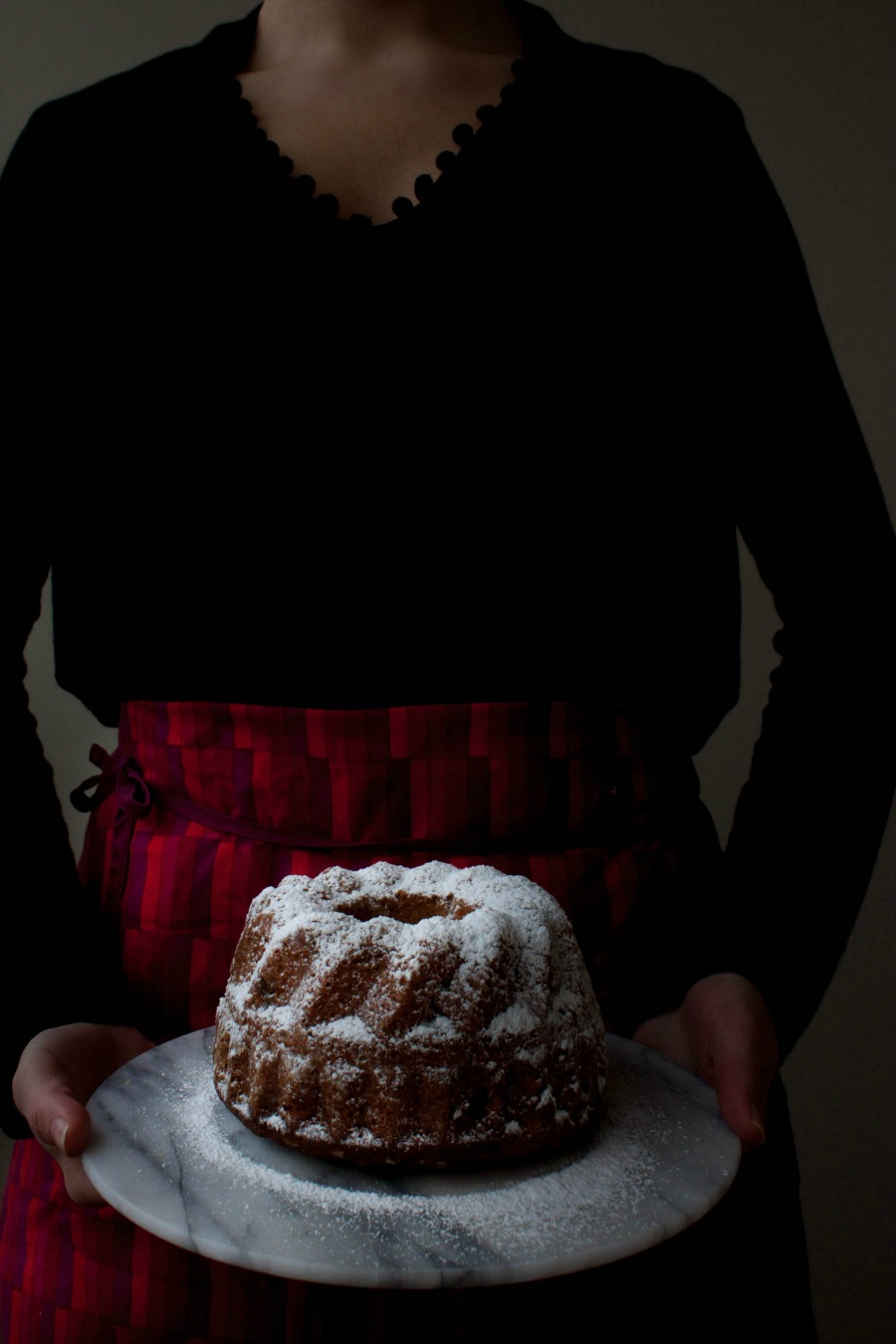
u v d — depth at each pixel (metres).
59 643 0.94
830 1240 1.98
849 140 1.90
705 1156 0.66
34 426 0.90
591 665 0.86
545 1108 0.66
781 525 0.91
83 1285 0.78
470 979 0.68
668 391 0.89
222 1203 0.60
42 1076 0.73
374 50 0.91
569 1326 0.74
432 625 0.83
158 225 0.86
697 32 1.89
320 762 0.83
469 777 0.83
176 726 0.87
